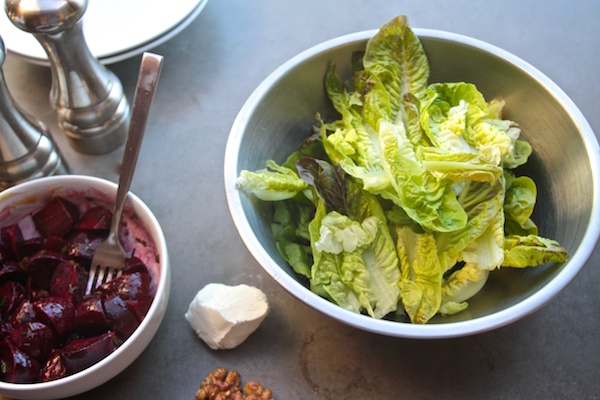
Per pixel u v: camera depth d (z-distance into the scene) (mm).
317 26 725
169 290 525
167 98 673
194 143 646
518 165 571
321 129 567
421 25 724
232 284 566
